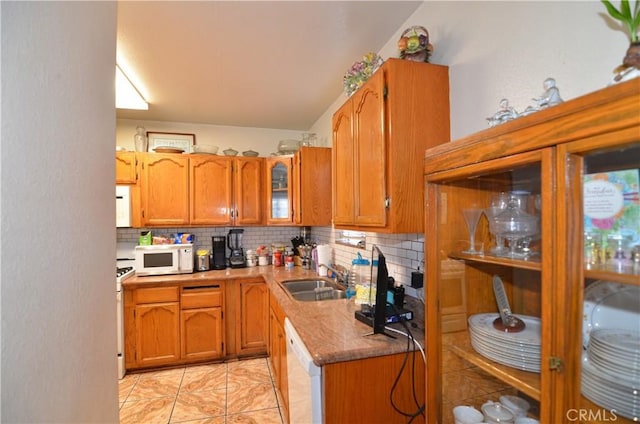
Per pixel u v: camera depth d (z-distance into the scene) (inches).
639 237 22.2
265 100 112.7
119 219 116.6
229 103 115.1
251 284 120.1
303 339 53.0
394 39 72.8
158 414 85.2
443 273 39.4
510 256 33.4
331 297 94.8
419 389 50.7
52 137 23.6
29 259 20.9
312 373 46.9
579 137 22.2
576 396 23.3
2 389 18.4
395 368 49.8
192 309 114.0
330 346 49.5
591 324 23.9
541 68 40.3
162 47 76.6
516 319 36.9
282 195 131.9
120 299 105.1
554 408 23.8
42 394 22.1
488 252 37.9
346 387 47.6
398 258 75.5
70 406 25.8
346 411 47.5
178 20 66.0
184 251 120.1
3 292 18.5
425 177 39.6
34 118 21.6
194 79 94.7
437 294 39.1
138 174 119.3
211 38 73.0
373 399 48.7
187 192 124.0
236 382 101.8
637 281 20.9
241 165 129.6
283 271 123.3
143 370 110.2
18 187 20.0
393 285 64.5
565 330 23.3
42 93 22.5
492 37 47.6
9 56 19.3
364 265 81.9
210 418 83.4
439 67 56.1
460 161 33.9
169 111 123.5
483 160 30.8
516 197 33.1
